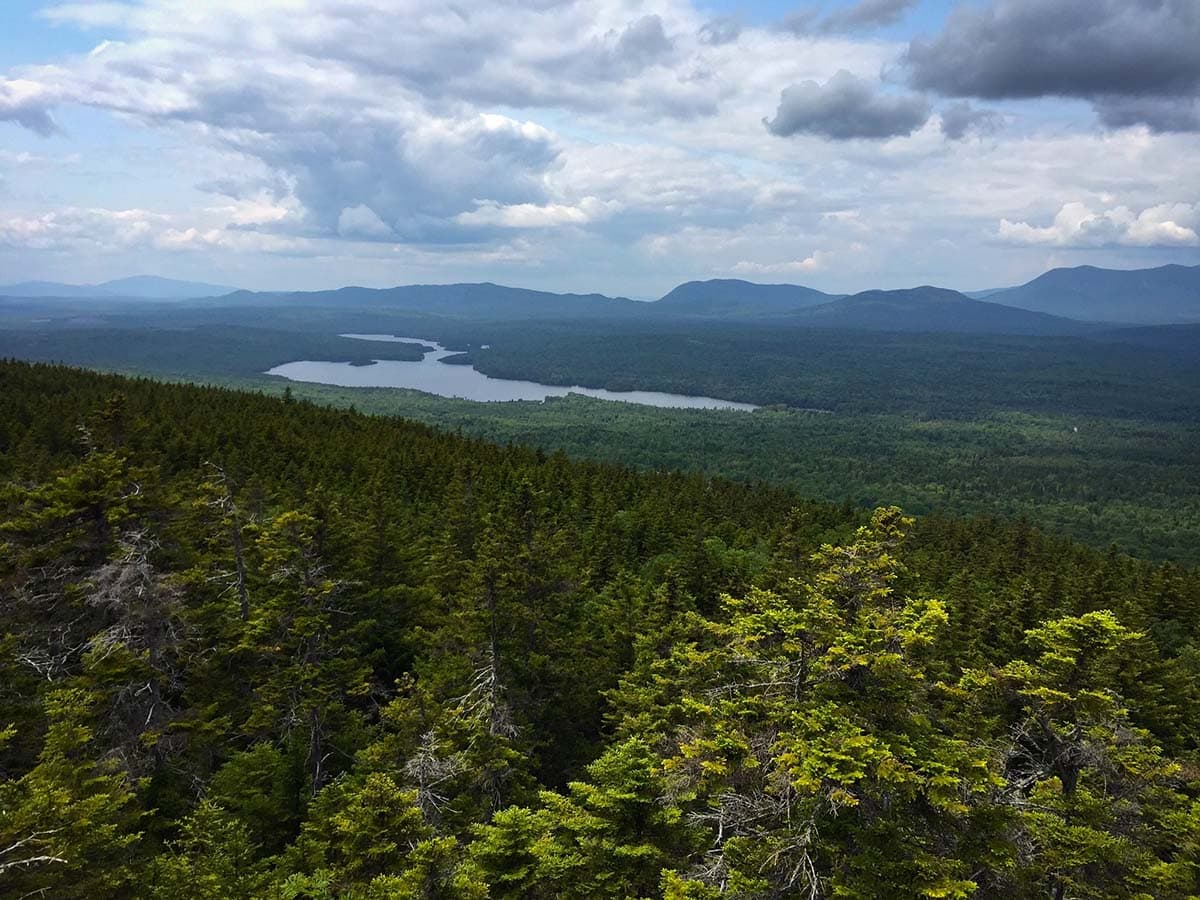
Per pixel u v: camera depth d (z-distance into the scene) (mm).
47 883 14523
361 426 97000
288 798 28438
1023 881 16156
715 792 15586
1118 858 17625
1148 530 160500
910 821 14477
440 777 23984
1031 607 44531
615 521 65875
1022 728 19766
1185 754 31969
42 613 28172
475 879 17078
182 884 16109
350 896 16453
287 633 32156
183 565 34344
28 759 23281
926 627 15922
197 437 65625
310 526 33562
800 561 50656
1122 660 33906
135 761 24422
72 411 70125
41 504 30781
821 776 13594
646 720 27234
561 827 19141
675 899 14547
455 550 45719
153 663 27062
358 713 33250
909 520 33625
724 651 19906
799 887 14570
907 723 15188
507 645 32188
